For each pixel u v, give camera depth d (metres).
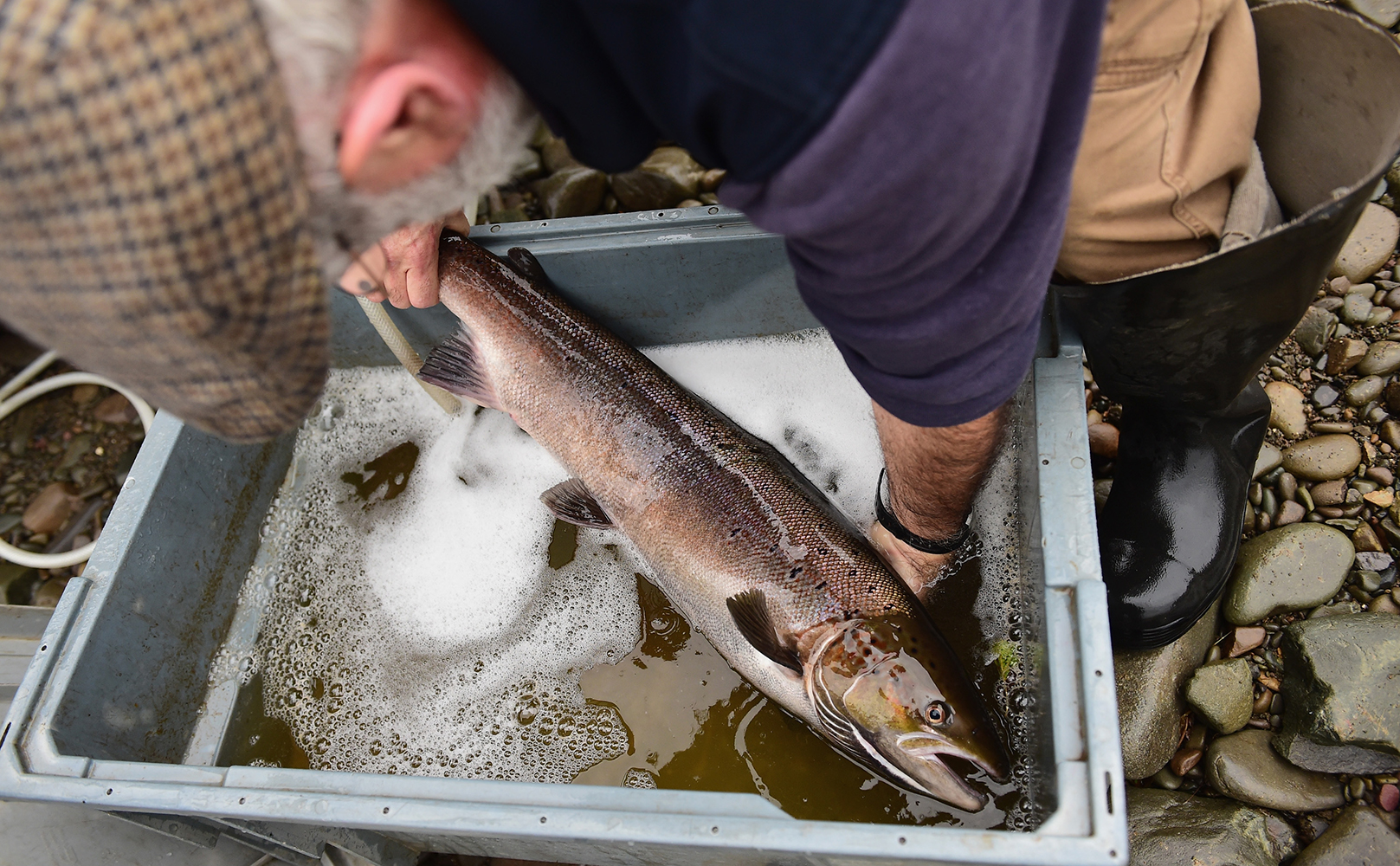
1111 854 1.20
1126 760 1.90
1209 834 1.81
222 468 2.13
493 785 1.42
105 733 1.77
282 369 0.79
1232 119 1.36
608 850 1.52
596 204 2.88
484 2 0.71
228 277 0.68
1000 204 0.86
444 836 1.54
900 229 0.81
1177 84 1.31
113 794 1.51
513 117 0.87
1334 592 2.00
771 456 1.96
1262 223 1.46
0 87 0.57
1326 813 1.84
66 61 0.57
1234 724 1.92
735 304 2.21
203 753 2.02
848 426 2.23
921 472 1.61
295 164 0.68
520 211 2.89
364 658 2.12
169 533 1.96
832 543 1.81
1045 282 1.00
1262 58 1.49
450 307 2.05
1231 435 1.99
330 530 2.30
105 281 0.66
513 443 2.34
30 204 0.61
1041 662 1.54
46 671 1.68
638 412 1.98
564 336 2.03
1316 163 1.51
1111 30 1.23
